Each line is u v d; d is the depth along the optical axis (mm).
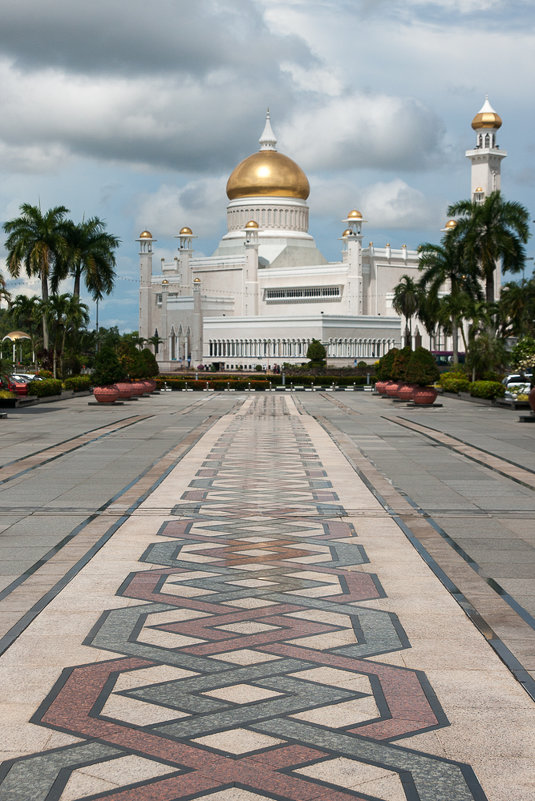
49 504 18156
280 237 171625
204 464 24547
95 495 19266
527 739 7453
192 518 16719
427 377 54719
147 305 176250
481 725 7699
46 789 6648
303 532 15461
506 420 42594
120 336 155625
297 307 160500
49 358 72688
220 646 9570
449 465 24562
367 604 11109
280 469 23562
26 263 71375
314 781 6742
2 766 6984
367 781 6742
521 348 64000
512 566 13055
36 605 11055
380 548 14227
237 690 8391
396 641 9750
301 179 173250
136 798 6520
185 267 175500
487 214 72750
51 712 7938
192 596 11445
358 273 152250
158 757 7105
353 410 51438
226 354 155375
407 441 31422
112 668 8945
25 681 8625
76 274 75062
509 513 17297
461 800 6492
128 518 16703
